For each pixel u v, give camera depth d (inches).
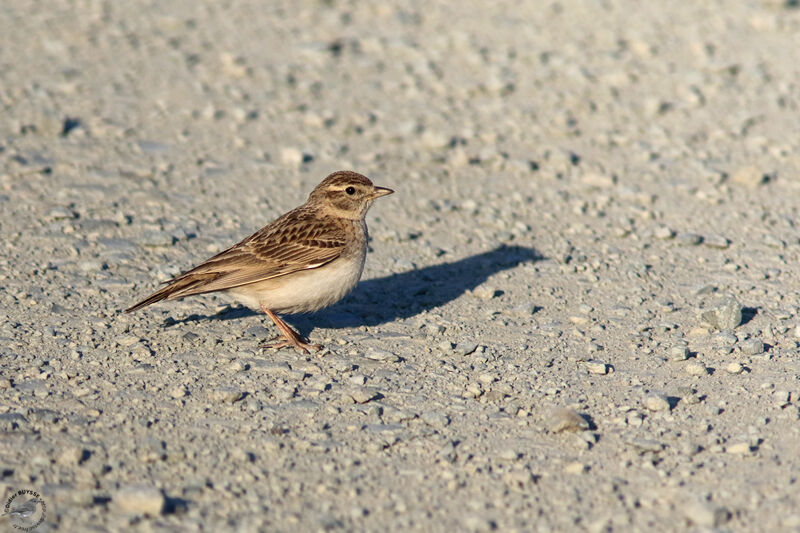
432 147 747.4
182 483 337.4
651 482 342.0
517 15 1085.1
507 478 344.2
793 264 561.0
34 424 373.1
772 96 836.6
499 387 417.1
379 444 366.6
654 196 665.6
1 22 1005.2
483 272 558.3
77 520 311.0
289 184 678.5
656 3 1114.7
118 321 479.2
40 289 508.1
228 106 817.5
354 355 452.8
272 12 1083.9
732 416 390.9
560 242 599.2
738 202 654.5
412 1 1133.7
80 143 729.0
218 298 518.0
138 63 909.8
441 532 312.0
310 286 454.6
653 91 861.2
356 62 931.3
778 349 454.6
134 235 587.2
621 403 403.9
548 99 844.6
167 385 414.3
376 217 633.0
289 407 397.4
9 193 633.6
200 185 669.3
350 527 313.1
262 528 310.2
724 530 309.7
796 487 335.9
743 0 1112.8
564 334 477.4
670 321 489.1
